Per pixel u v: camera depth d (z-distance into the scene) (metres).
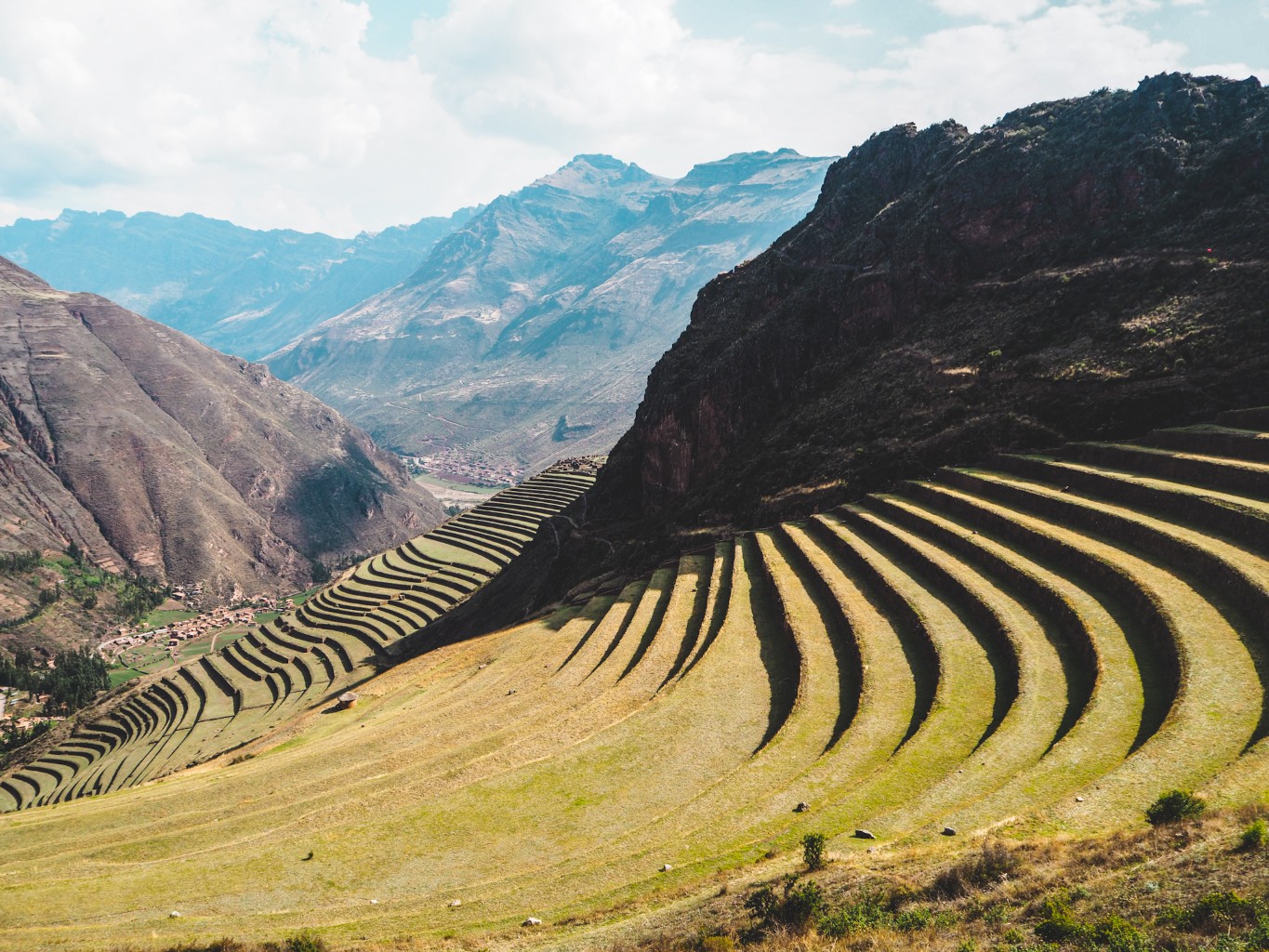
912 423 76.56
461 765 45.12
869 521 64.69
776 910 23.59
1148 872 19.77
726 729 42.81
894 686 41.09
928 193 106.38
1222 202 76.56
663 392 117.44
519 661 70.19
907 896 22.56
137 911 34.09
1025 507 55.84
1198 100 87.81
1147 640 36.97
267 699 123.56
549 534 136.25
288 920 32.16
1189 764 26.08
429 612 143.62
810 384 99.62
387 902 32.53
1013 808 26.55
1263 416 51.72
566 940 25.98
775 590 59.34
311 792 47.19
